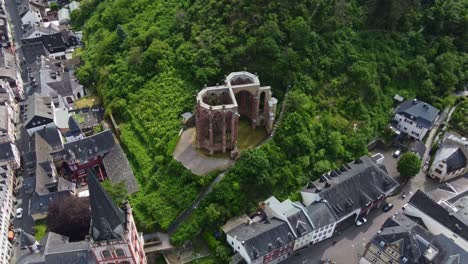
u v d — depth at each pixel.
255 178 118.56
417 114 142.88
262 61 137.50
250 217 117.12
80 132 144.00
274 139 127.88
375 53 154.12
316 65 142.25
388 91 153.62
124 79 151.88
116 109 147.12
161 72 146.62
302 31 138.62
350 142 136.12
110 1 196.12
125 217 91.62
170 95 139.75
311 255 115.12
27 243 103.94
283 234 109.12
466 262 101.69
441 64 161.50
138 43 159.88
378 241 106.12
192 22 153.25
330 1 149.50
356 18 156.62
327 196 117.69
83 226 110.62
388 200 129.75
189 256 111.06
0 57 176.75
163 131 131.75
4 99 156.50
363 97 145.25
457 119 152.50
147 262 110.81
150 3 176.25
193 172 120.56
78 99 164.75
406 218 112.88
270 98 126.44
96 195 79.94
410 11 165.25
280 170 124.12
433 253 101.69
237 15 144.75
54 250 99.06
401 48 162.50
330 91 141.62
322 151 130.88
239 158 122.56
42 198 122.75
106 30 181.88
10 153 136.62
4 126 145.25
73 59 181.12
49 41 190.50
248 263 106.62
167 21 162.75
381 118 146.88
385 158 142.12
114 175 129.88
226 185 116.62
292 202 117.81
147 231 113.94
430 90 157.00
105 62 165.12
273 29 137.88
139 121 139.25
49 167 129.88
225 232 112.19
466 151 135.12
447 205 116.75
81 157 134.62
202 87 137.62
